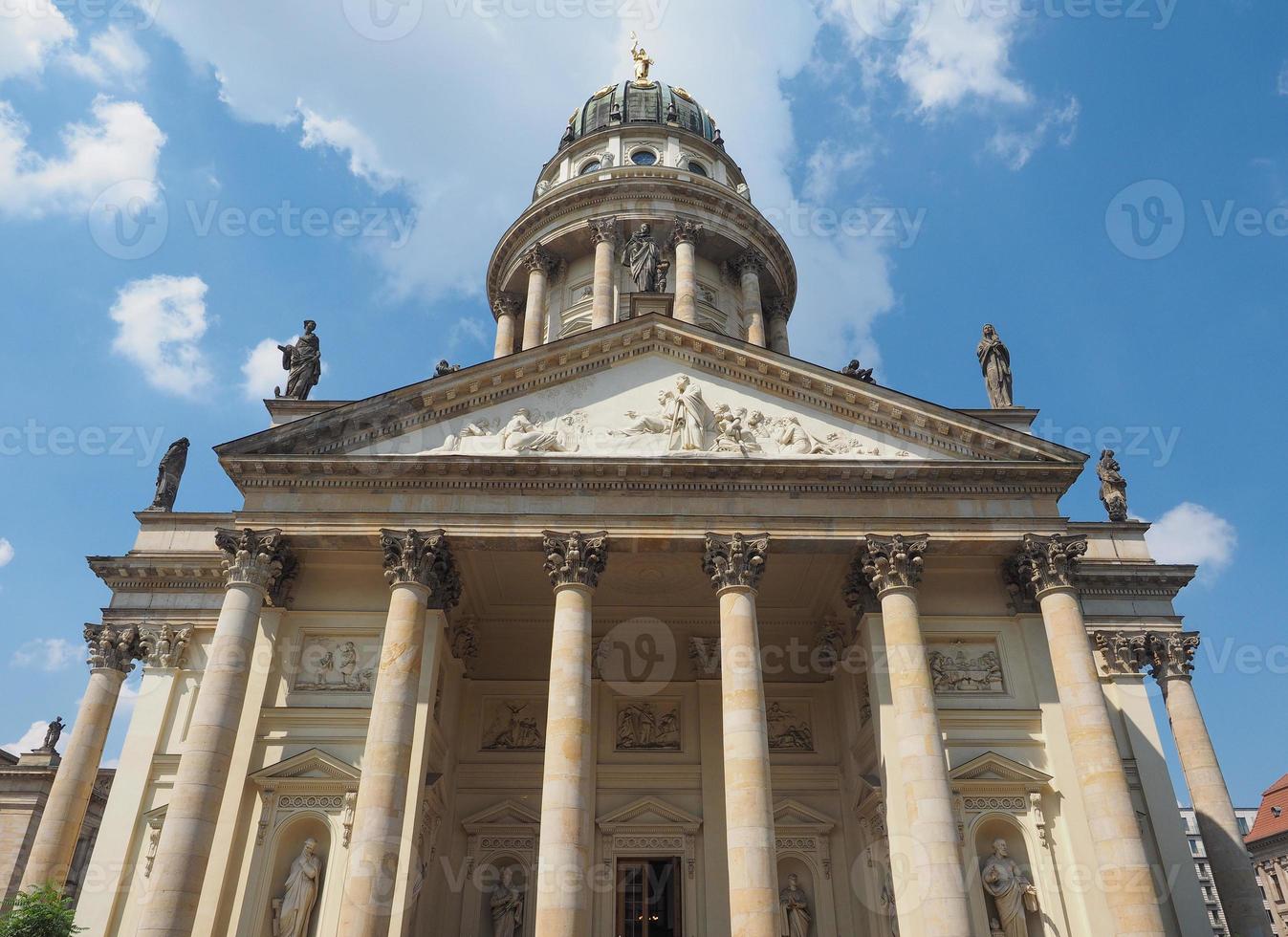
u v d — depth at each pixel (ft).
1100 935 102.27
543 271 214.48
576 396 126.00
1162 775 131.64
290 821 106.32
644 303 141.69
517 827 130.11
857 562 120.06
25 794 208.33
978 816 109.50
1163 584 148.77
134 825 122.72
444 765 127.03
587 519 115.44
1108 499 161.58
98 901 117.19
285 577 117.91
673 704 139.03
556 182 243.40
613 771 133.28
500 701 140.15
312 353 141.38
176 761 127.95
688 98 263.08
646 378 128.06
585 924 94.68
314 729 111.55
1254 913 130.11
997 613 122.21
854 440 123.44
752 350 127.03
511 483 117.39
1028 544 115.55
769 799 100.32
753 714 104.27
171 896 94.73
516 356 125.59
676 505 116.98
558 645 108.17
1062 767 110.83
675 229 209.87
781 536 115.14
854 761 127.75
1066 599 113.39
